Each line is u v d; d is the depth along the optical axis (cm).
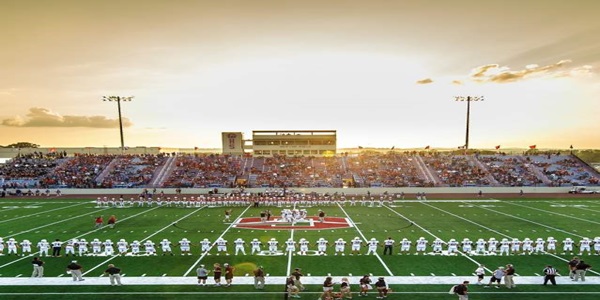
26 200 5462
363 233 3278
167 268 2375
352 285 2100
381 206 4853
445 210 4503
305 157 7506
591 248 2745
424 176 6662
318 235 3212
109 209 4656
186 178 6562
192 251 2741
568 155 7319
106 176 6644
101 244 2852
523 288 2036
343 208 4709
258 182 6475
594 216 4041
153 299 1916
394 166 7062
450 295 1955
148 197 5403
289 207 4838
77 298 1930
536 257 2559
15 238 3134
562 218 3928
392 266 2394
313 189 6034
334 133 7781
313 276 2233
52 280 2178
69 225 3644
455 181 6438
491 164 7012
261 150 7844
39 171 6794
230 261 2509
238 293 1988
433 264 2430
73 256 2627
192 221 3853
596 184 6269
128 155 7512
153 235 3231
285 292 2002
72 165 7044
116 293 1991
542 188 6081
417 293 1981
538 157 7256
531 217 3997
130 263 2475
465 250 2647
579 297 1916
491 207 4722
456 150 8919
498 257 2564
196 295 1964
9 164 7081
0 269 2364
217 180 6506
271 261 2502
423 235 3200
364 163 7188
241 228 3503
